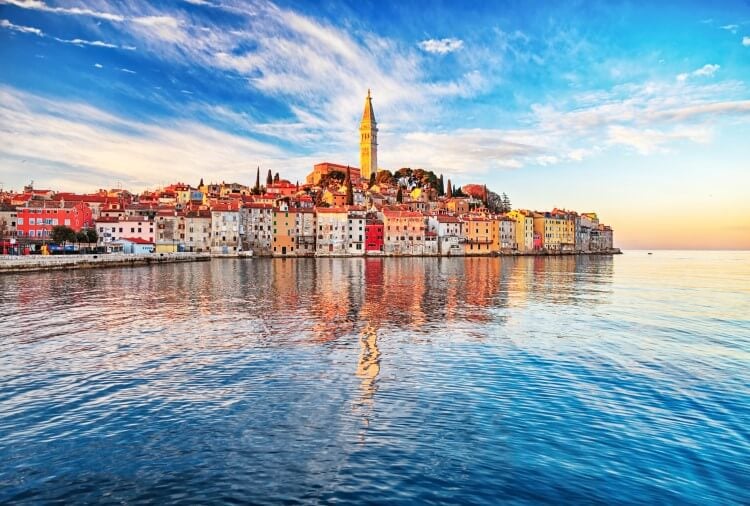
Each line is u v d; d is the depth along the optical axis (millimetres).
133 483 14445
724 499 13727
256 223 193875
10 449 16594
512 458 15953
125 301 53812
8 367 26359
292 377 24594
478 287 73625
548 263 166125
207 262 151750
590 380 24453
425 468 15281
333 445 16844
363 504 13359
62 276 87875
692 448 16828
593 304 55156
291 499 13594
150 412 19844
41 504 13391
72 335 34906
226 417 19281
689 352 30938
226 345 31812
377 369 26094
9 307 48562
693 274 116688
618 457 16109
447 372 25609
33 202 144750
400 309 49062
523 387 23188
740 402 21422
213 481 14539
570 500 13609
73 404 20766
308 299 56719
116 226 163125
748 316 46906
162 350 30359
